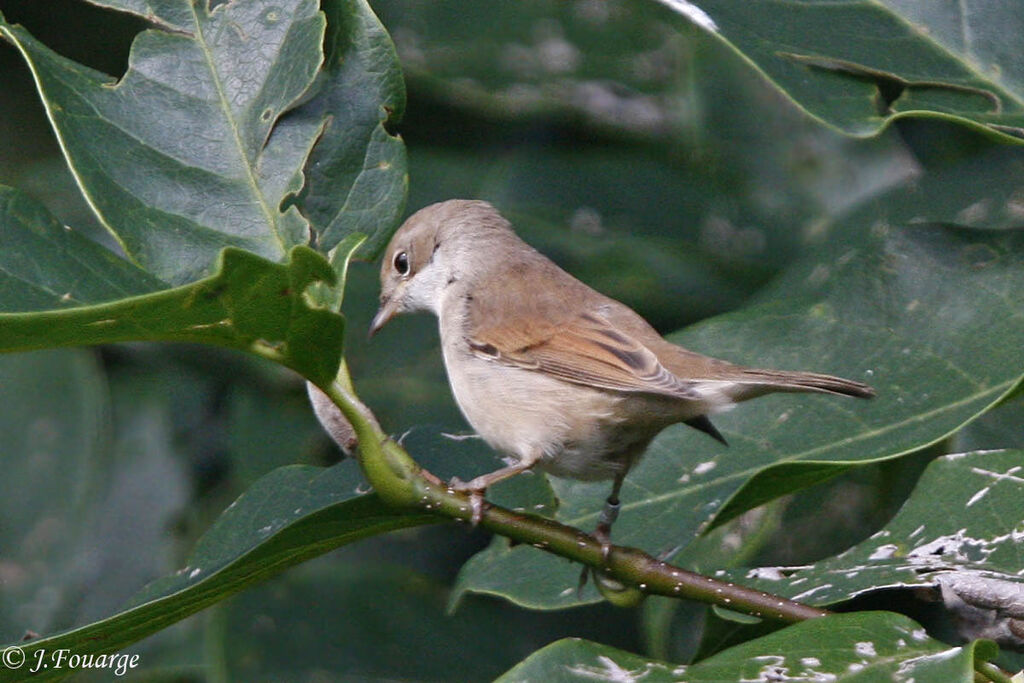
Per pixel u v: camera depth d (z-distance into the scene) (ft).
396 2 39.45
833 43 22.91
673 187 38.42
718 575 24.04
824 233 31.94
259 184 21.83
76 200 38.11
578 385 27.58
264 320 17.70
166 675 33.47
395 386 37.29
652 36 39.27
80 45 39.22
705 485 25.73
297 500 21.97
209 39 22.44
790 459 24.54
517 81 39.34
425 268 33.94
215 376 37.83
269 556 20.10
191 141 21.85
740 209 37.83
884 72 22.57
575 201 38.40
